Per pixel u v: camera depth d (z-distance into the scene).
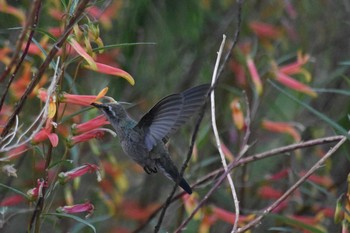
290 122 11.34
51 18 10.10
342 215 7.34
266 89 11.30
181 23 11.45
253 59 10.20
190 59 12.52
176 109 7.04
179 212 9.88
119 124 7.51
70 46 6.63
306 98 12.38
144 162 7.57
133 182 13.65
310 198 11.16
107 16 10.20
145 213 11.80
